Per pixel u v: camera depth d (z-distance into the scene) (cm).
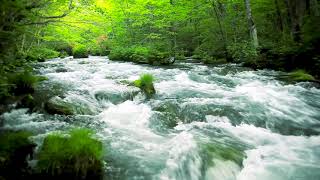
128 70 1677
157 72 1580
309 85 1231
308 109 945
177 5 2536
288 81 1308
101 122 781
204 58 2130
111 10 2700
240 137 718
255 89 1159
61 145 509
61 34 2358
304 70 1452
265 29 2361
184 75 1453
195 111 859
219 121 817
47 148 507
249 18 1942
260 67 1697
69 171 479
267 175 555
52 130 691
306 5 1820
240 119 825
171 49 2698
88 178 495
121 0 2711
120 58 2431
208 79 1375
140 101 970
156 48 2506
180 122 812
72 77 1369
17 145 525
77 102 879
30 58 2088
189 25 2869
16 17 714
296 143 703
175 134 725
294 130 789
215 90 1136
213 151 606
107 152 602
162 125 785
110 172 529
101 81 1235
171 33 2664
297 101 1013
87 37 3042
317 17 1546
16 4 606
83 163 488
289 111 913
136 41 2869
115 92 991
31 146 541
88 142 517
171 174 534
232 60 2109
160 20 2553
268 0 2247
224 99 982
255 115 855
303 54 1497
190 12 2639
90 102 916
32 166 499
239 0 2319
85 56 2884
